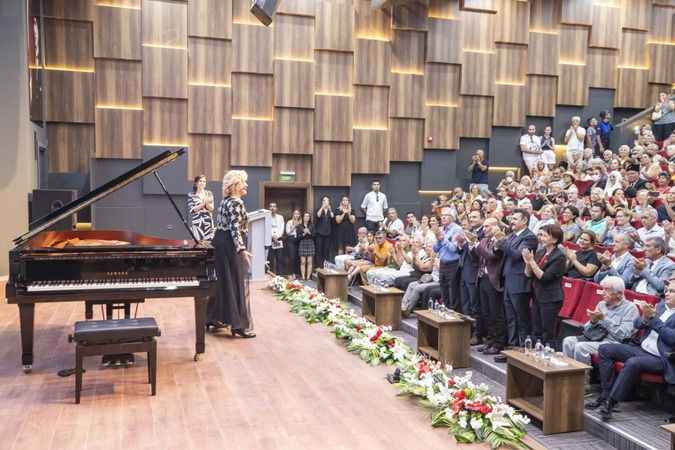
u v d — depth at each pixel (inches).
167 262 205.8
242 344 242.5
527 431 178.7
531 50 550.9
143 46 471.2
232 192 250.1
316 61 509.4
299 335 260.1
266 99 502.0
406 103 528.7
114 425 157.8
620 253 234.8
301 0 501.7
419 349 255.3
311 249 486.6
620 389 173.2
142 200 475.5
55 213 201.0
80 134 466.9
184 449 144.6
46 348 228.7
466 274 262.5
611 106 575.2
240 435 153.6
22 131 390.0
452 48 533.3
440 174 541.6
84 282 197.0
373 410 174.1
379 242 394.9
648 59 579.5
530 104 553.9
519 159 555.5
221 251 250.8
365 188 529.7
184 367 209.6
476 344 260.8
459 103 540.1
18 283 191.8
